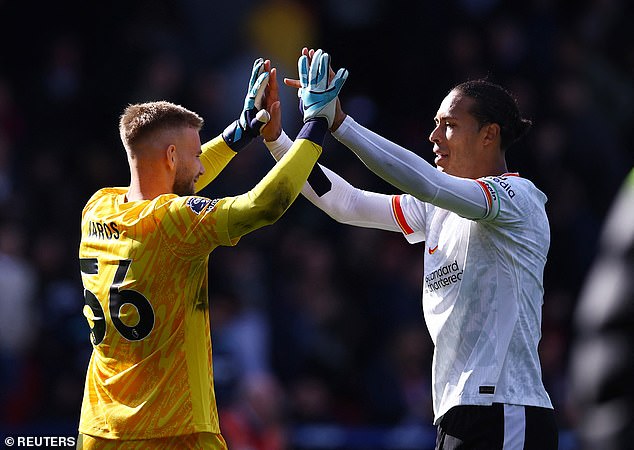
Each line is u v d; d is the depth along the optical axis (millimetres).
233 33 38062
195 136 14930
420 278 34344
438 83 37219
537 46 37688
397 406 31562
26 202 32500
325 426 30031
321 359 31688
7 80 36000
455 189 13969
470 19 37812
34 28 36344
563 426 31828
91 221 14555
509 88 36656
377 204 16234
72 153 34281
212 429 14180
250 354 29812
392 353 32406
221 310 29922
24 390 28719
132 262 13977
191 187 14961
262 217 13570
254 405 27828
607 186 36500
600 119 37625
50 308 29891
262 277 32719
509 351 14352
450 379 14648
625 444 7508
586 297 8047
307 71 14500
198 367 14125
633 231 7699
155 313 13938
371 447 28688
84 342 29453
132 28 36438
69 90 35344
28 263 30641
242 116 16109
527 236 14570
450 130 15359
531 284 14617
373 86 38562
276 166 13789
